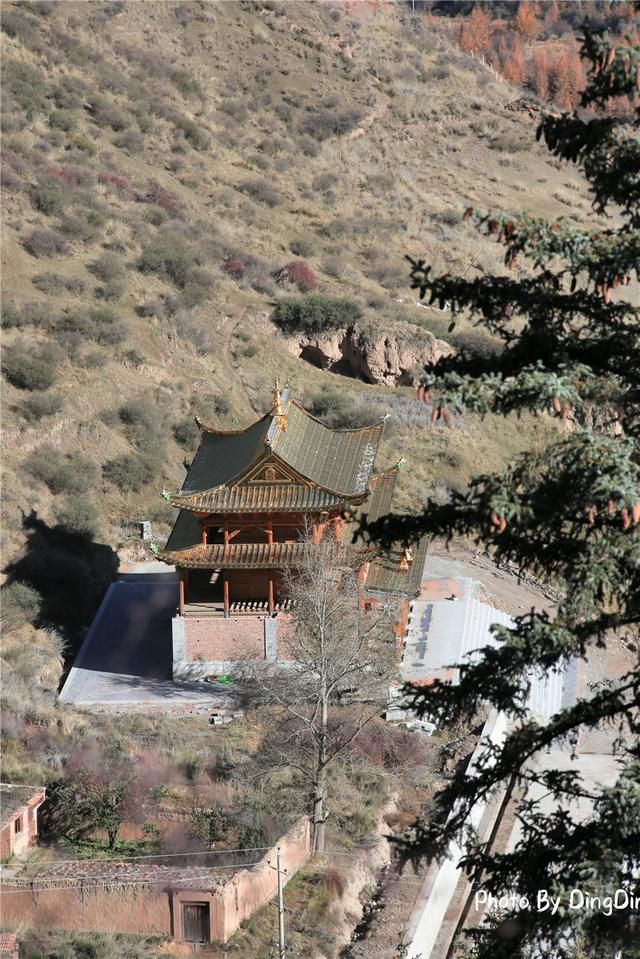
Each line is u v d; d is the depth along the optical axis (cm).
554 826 2800
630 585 2644
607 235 2522
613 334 2714
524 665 2672
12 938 5588
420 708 2772
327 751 7331
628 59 2334
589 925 2548
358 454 9719
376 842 7088
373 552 8638
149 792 6944
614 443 2406
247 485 8906
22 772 7138
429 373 2602
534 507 2445
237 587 9338
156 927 5981
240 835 6556
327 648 7231
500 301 2709
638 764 2520
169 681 9138
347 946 6159
